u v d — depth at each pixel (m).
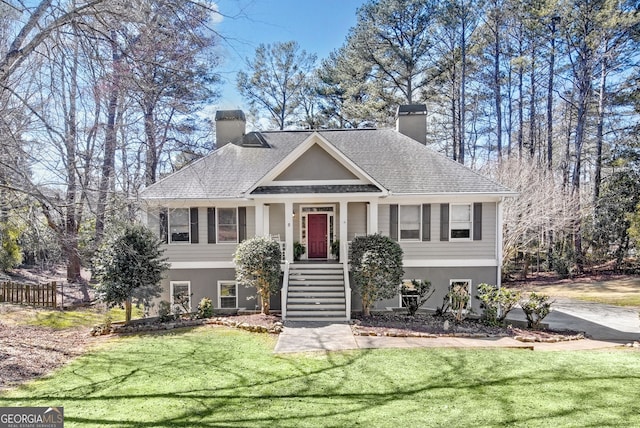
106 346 10.48
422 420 5.96
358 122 34.50
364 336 11.19
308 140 15.89
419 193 15.44
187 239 16.19
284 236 17.05
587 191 33.47
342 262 15.62
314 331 11.75
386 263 13.22
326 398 6.85
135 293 12.59
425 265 15.86
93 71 7.59
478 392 7.04
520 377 7.79
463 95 29.92
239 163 17.86
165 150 15.90
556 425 5.77
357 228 16.98
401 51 30.03
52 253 10.50
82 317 14.69
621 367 8.38
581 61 27.34
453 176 16.47
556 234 28.81
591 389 7.15
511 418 6.00
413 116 19.95
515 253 26.25
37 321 13.66
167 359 9.22
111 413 6.29
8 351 9.69
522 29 29.39
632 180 26.52
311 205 18.00
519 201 23.72
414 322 12.73
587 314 16.02
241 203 16.09
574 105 28.89
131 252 12.31
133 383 7.68
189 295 15.95
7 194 8.88
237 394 7.07
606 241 26.61
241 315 13.99
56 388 7.44
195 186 16.36
